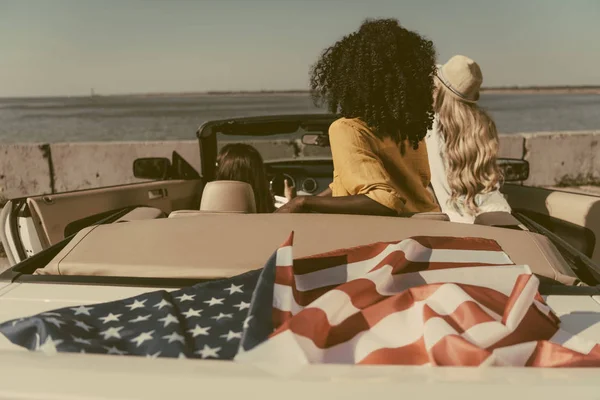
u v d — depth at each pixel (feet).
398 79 6.08
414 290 3.94
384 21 6.23
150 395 2.75
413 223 5.54
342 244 5.14
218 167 9.27
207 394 2.76
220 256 5.09
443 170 9.15
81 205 9.81
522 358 3.40
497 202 8.69
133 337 3.73
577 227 8.96
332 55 6.57
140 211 8.82
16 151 27.07
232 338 3.74
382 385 2.83
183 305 4.23
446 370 3.01
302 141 13.83
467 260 4.65
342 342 3.54
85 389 2.80
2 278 4.99
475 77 8.36
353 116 6.40
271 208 9.61
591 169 32.19
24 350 3.48
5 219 8.74
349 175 6.13
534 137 31.37
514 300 3.75
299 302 4.05
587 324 4.09
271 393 2.76
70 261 5.16
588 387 2.81
